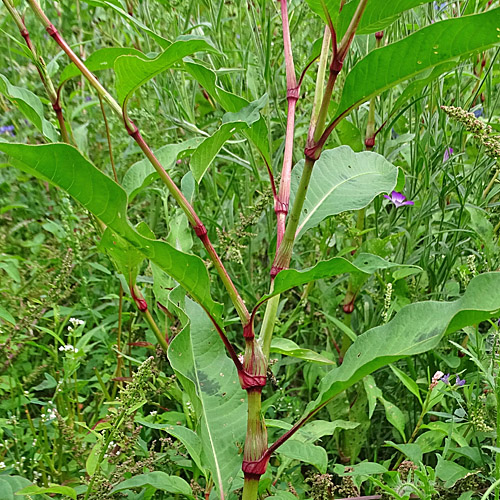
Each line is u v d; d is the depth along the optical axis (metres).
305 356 0.43
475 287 0.32
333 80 0.33
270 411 0.61
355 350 0.35
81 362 0.66
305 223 0.45
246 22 0.81
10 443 0.56
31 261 0.78
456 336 0.63
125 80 0.34
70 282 0.77
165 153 0.57
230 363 0.45
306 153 0.34
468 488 0.43
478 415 0.46
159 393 0.55
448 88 0.73
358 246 0.64
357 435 0.56
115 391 0.61
